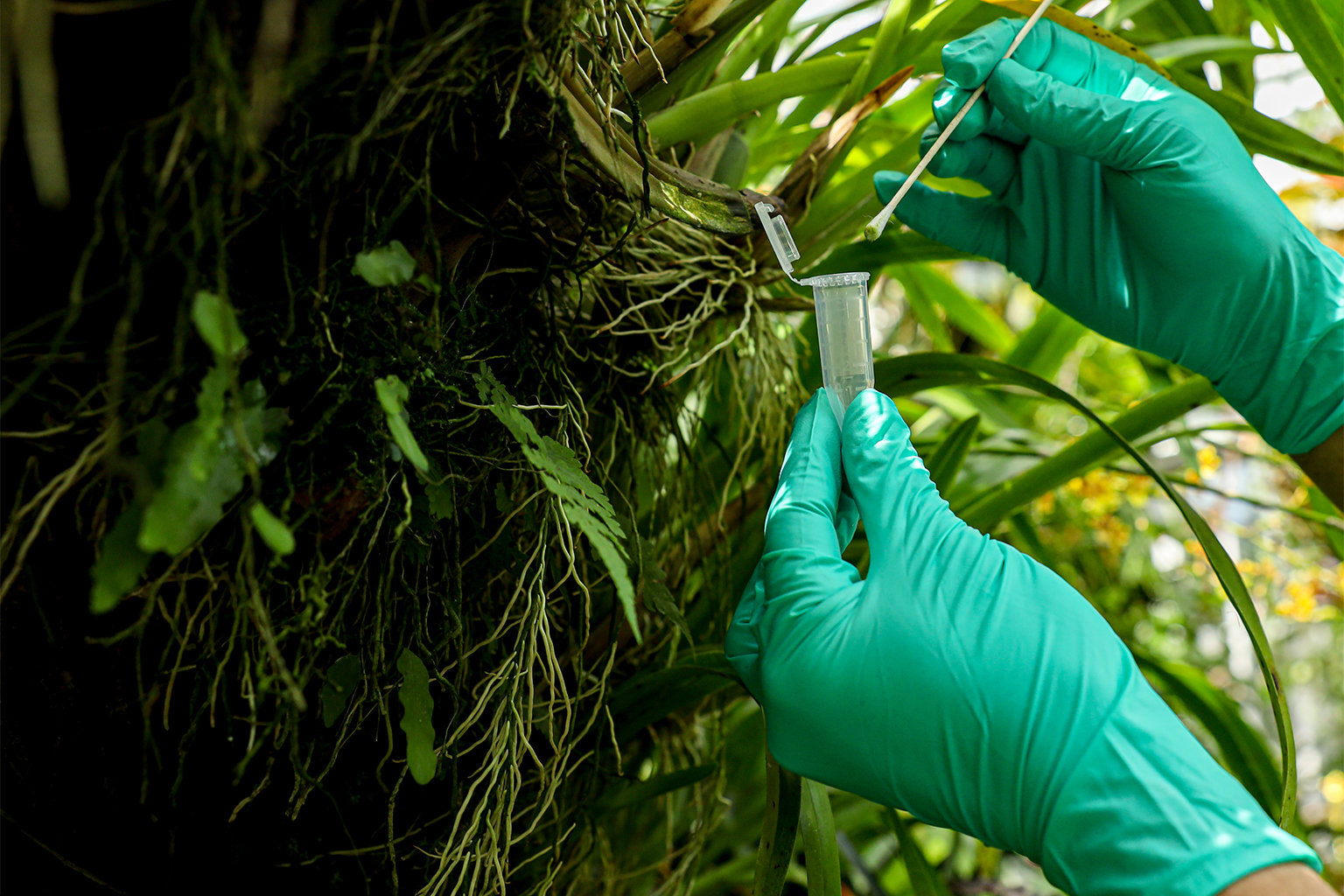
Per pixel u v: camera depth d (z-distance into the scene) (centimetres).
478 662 56
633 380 65
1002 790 52
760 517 75
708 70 69
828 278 62
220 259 32
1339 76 73
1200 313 75
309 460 41
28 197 35
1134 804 49
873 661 53
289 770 51
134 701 46
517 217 53
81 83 34
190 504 31
